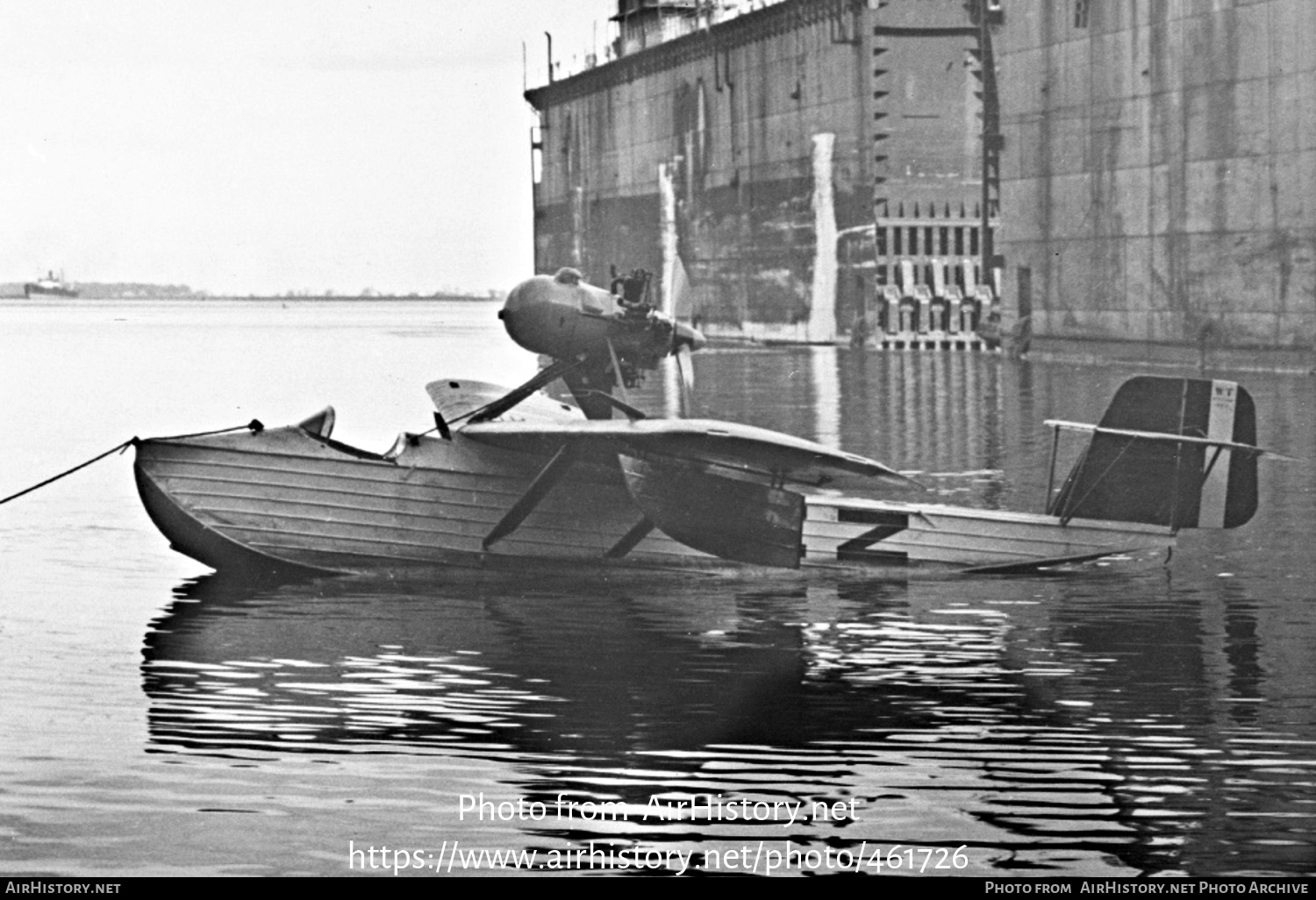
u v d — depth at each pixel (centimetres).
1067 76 7431
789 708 1552
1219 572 2272
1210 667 1711
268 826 1253
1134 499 2264
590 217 13838
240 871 1174
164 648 1816
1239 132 6400
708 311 11556
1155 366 6938
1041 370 7162
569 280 2238
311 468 2180
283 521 2170
